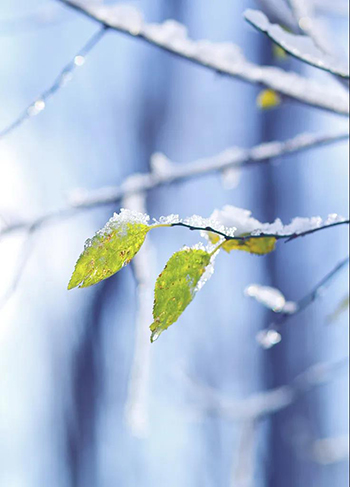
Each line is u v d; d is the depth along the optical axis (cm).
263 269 696
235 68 144
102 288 747
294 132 704
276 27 114
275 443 643
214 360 711
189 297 82
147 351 169
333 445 300
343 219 102
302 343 644
